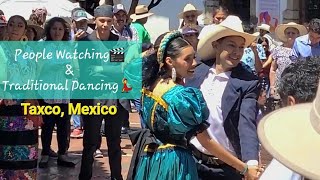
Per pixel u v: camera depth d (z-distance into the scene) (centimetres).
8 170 602
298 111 197
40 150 874
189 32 686
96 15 661
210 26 445
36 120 606
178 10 1574
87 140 671
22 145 598
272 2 1566
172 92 385
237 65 432
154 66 399
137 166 406
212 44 434
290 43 904
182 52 391
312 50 823
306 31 909
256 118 416
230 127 421
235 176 422
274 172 244
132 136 414
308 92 246
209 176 423
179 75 397
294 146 184
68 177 742
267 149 184
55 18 691
